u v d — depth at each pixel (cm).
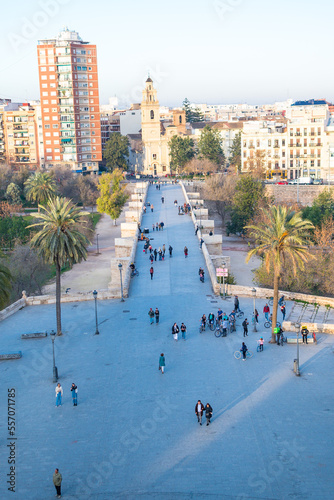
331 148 16262
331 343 4762
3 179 15875
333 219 9869
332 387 3888
